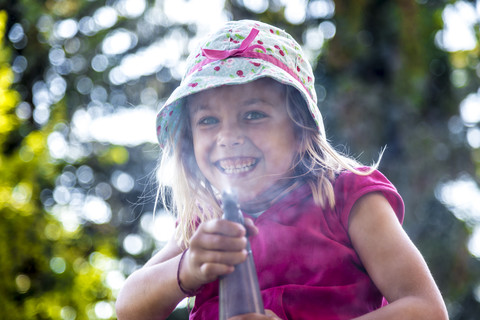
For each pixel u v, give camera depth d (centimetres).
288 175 164
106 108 835
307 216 157
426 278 142
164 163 186
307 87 173
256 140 159
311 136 168
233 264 117
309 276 151
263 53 167
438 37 777
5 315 543
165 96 821
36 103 813
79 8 826
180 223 178
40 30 809
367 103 718
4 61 603
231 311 115
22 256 555
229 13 762
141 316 146
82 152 805
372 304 151
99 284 591
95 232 744
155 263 173
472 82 790
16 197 562
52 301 563
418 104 741
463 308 769
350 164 172
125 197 801
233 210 121
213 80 159
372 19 750
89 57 836
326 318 147
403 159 738
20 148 593
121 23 832
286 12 754
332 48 731
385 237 149
